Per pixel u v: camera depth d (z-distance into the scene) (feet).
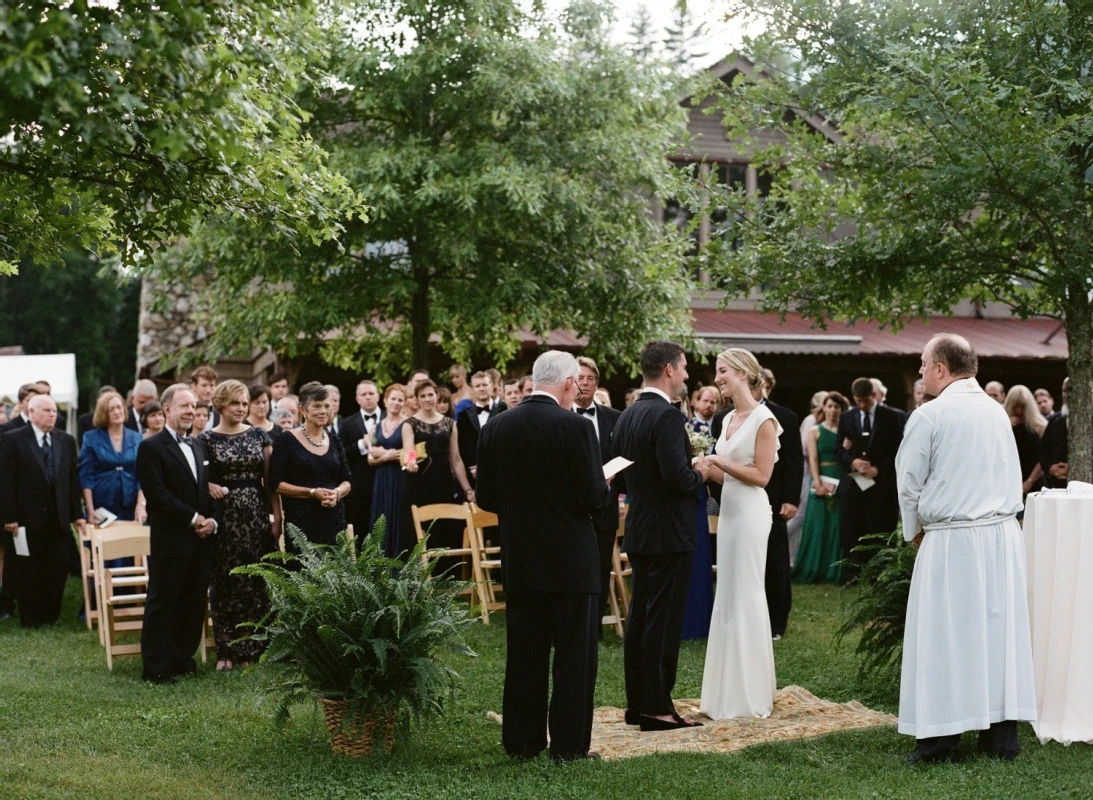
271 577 16.83
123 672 23.71
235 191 15.24
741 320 57.41
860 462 35.55
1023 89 23.66
